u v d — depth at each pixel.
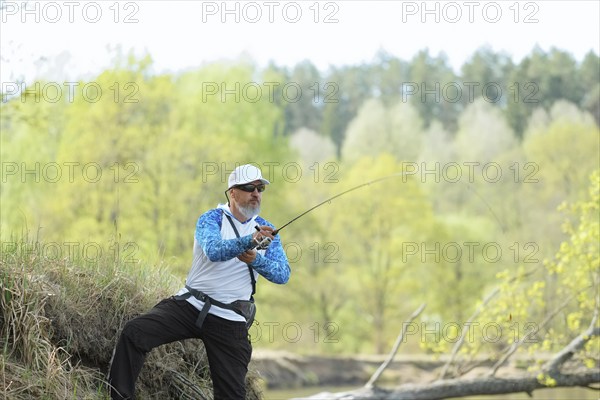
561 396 42.47
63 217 62.41
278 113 78.56
